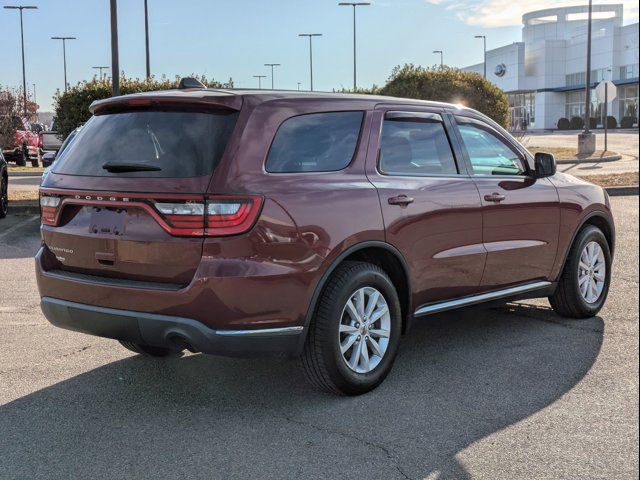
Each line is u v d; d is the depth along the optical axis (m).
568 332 5.43
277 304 3.71
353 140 4.26
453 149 4.84
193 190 3.61
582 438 3.55
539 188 5.34
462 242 4.72
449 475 3.19
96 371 4.63
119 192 3.78
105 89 18.38
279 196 3.72
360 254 4.28
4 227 11.54
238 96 3.85
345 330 4.04
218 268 3.58
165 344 3.77
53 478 3.19
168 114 3.90
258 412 3.93
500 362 4.73
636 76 67.94
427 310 4.58
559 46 80.12
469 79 23.59
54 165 4.29
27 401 4.11
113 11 14.09
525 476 3.17
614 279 7.32
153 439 3.59
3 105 27.67
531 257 5.27
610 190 15.75
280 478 3.17
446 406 3.98
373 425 3.73
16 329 5.64
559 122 73.25
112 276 3.91
